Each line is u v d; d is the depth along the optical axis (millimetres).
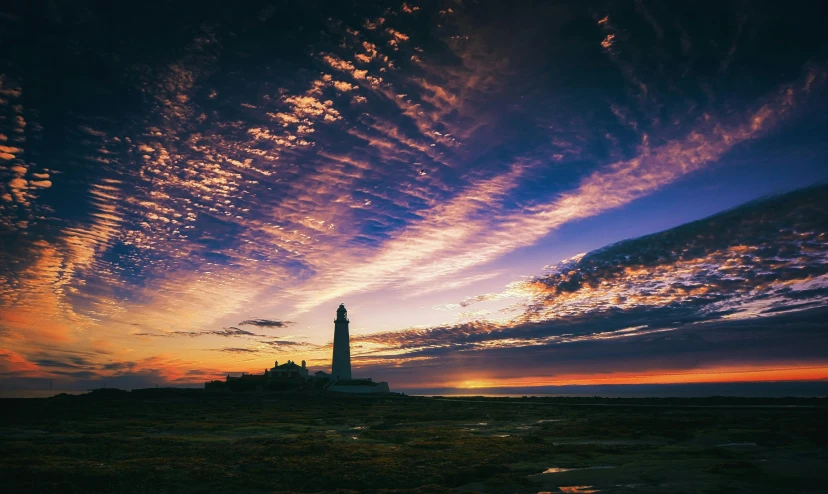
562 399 83500
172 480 20078
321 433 38375
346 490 18797
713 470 19922
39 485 18938
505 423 46562
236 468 22953
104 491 18875
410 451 27109
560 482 18938
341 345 119062
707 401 63719
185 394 92875
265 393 98438
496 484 18812
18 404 69250
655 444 29234
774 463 21188
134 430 40031
